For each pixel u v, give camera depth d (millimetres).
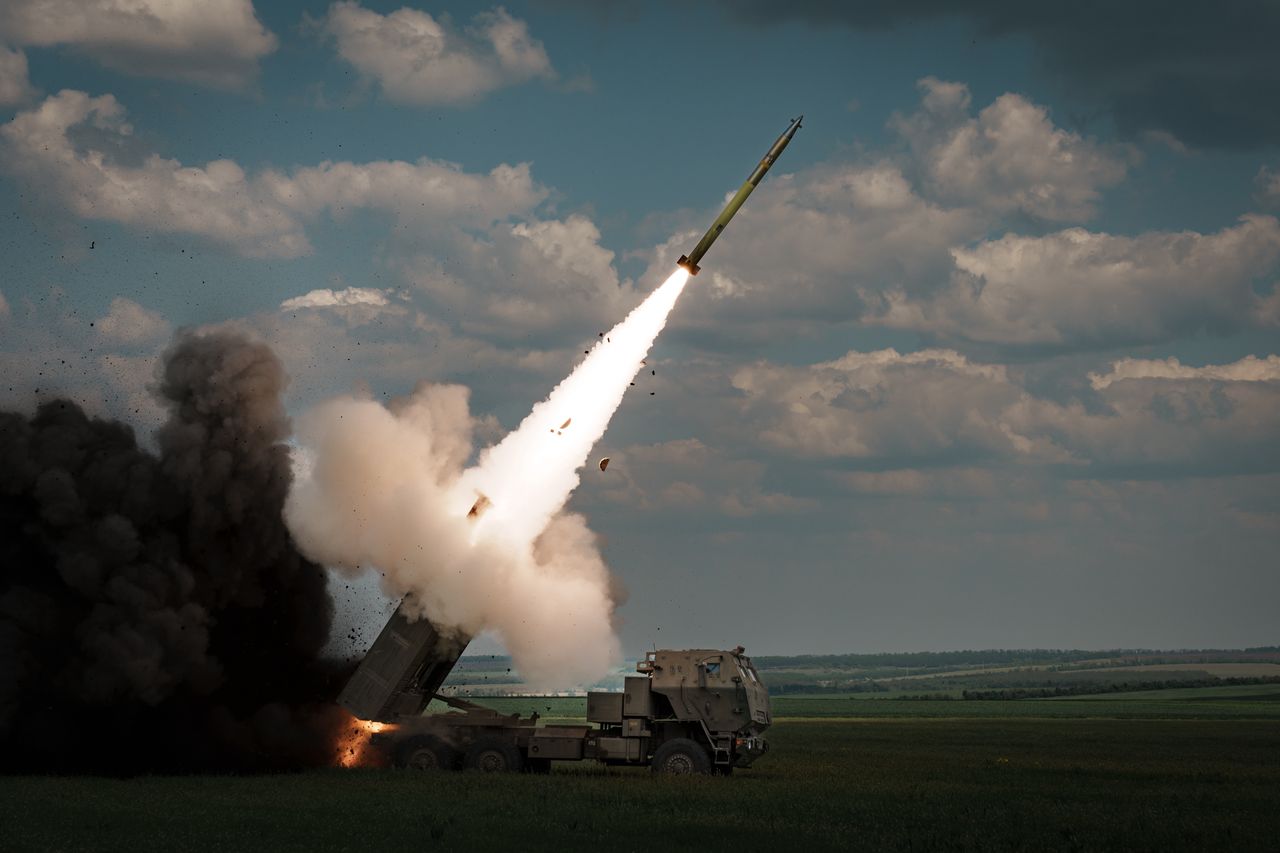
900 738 86875
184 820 33500
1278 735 92062
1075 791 46062
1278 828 36344
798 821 35375
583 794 40125
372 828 32750
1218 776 53938
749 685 47719
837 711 158000
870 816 37000
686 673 47438
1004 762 61062
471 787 41438
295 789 40406
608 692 47656
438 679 50781
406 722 48250
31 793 38375
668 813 36594
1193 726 108562
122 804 36281
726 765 48469
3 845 29266
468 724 47906
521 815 35500
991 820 36688
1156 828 35719
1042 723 116375
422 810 35875
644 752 47500
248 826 32719
